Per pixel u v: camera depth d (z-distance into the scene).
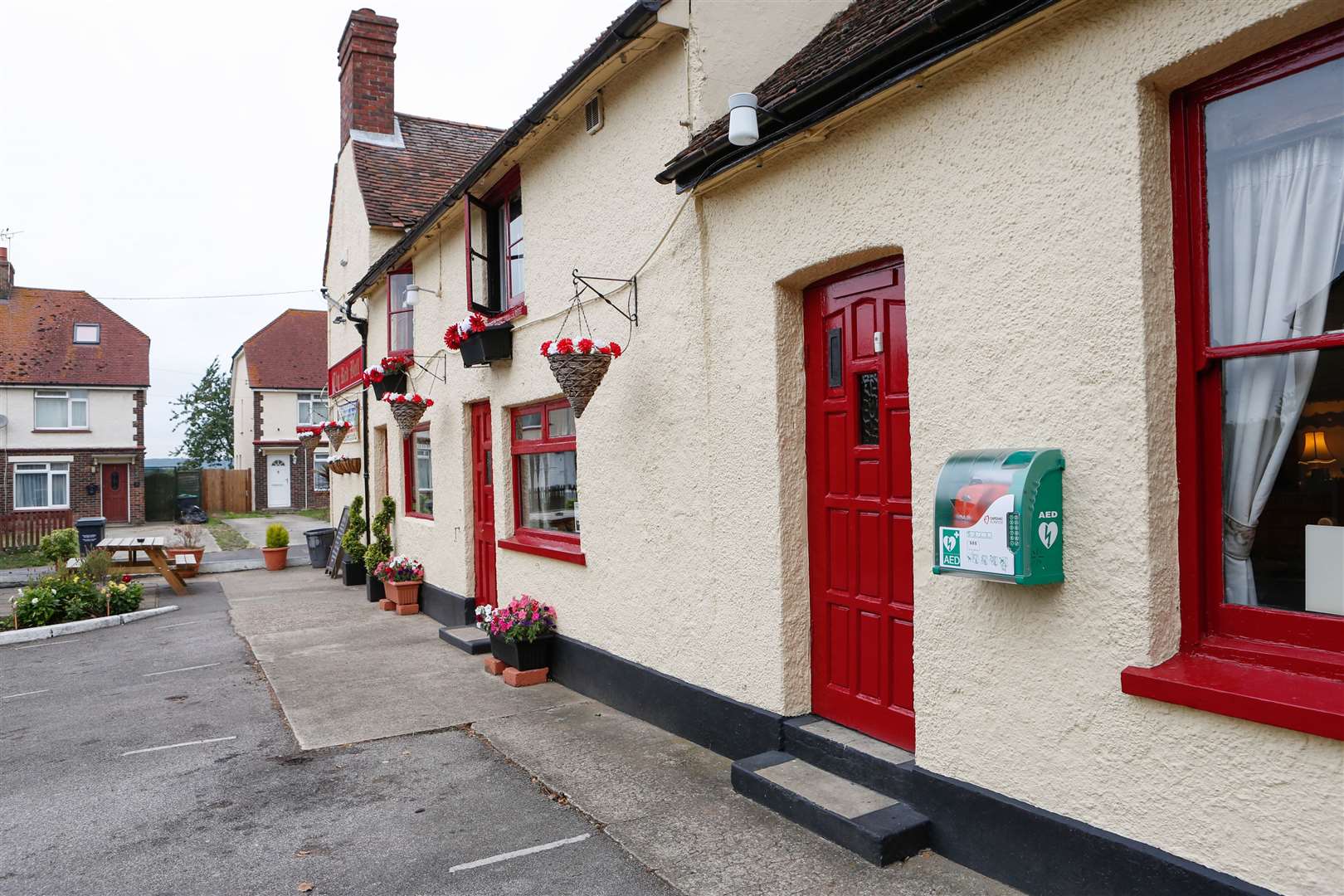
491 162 7.14
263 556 17.97
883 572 4.04
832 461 4.35
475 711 5.95
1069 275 2.97
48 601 10.41
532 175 7.06
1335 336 2.51
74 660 8.55
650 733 5.33
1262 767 2.43
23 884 3.63
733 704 4.74
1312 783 2.33
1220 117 2.80
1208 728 2.56
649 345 5.48
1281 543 2.68
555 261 6.70
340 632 9.24
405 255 10.09
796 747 4.32
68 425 27.59
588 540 6.28
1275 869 2.41
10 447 26.53
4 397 26.53
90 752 5.44
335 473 16.09
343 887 3.51
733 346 4.71
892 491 3.99
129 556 16.47
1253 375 2.75
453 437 9.21
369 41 14.04
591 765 4.79
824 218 4.09
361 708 6.13
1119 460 2.81
